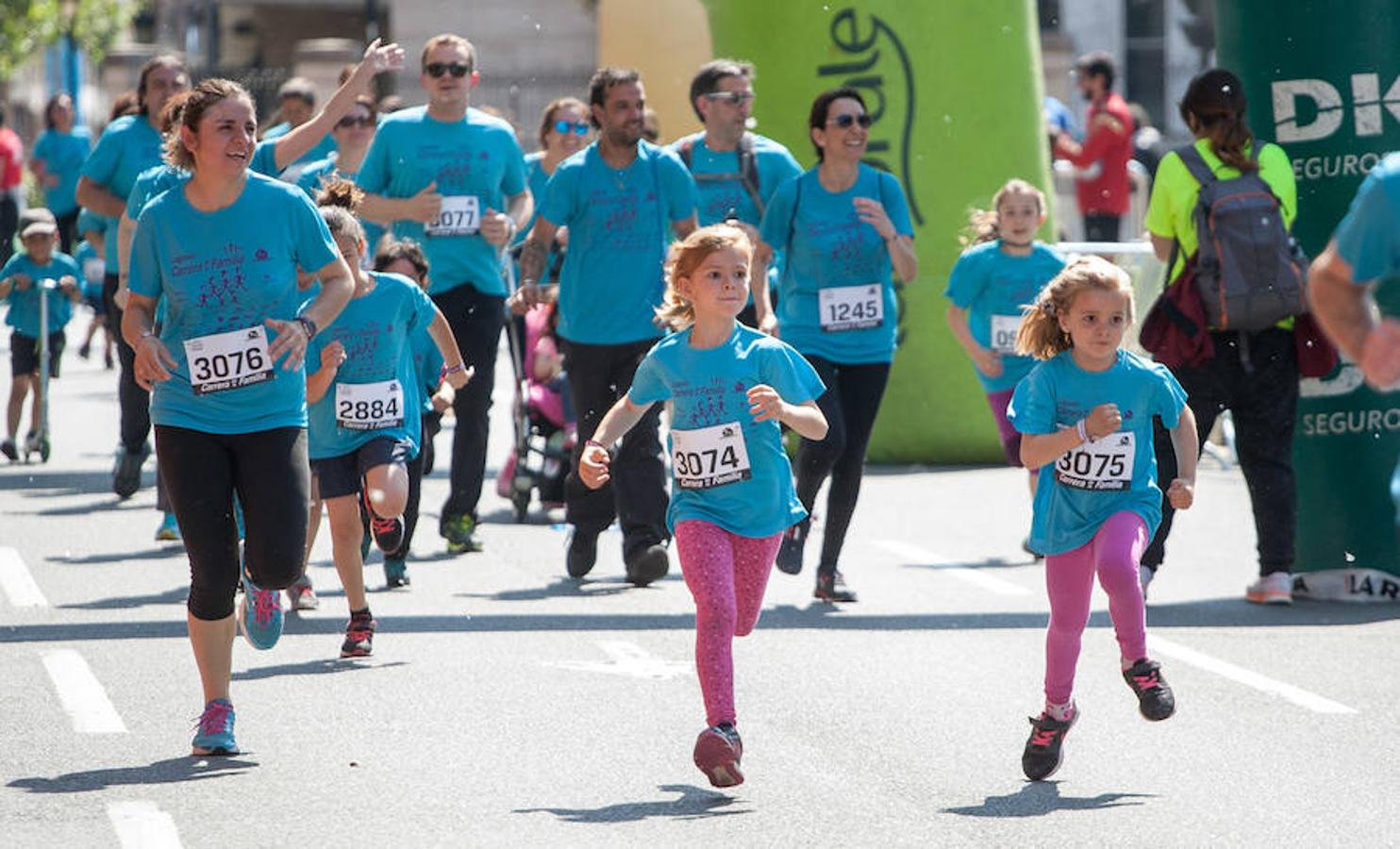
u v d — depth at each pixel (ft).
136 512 103.35
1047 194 131.44
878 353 82.64
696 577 55.31
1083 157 166.81
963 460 128.36
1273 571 82.69
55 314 127.03
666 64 170.19
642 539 84.38
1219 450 127.65
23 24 333.83
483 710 62.59
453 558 92.48
